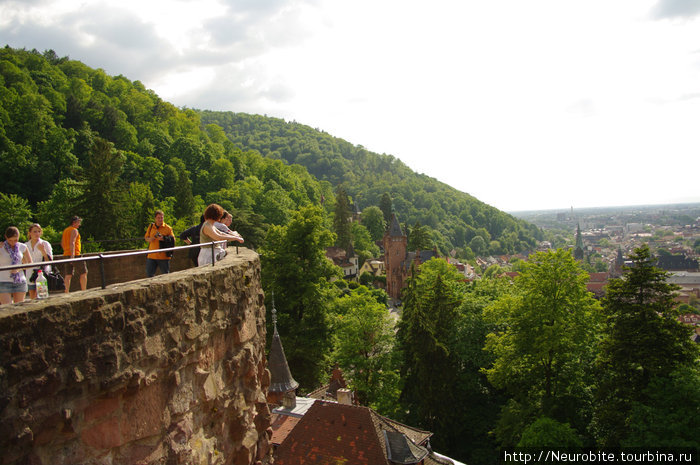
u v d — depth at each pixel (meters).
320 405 21.95
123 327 5.07
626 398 24.80
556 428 24.53
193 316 6.20
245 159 134.12
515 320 29.86
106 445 4.89
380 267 111.75
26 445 4.12
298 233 37.44
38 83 93.06
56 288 9.59
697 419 20.53
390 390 35.66
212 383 6.66
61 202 52.75
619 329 25.02
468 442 33.56
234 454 7.21
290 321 36.09
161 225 11.73
